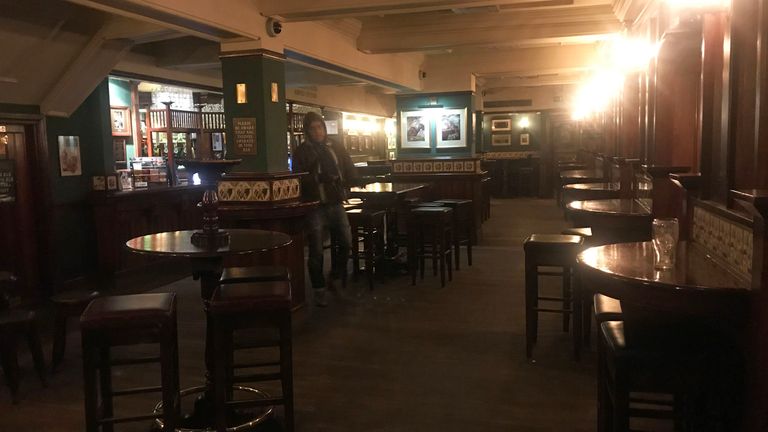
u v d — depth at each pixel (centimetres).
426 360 396
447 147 1066
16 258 550
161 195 705
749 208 191
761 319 190
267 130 519
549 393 338
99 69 576
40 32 495
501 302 538
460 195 902
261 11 516
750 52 245
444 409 321
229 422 307
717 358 207
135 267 669
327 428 302
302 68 842
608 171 845
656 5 462
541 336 438
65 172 593
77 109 605
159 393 352
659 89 481
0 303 371
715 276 219
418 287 604
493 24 711
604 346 257
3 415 327
